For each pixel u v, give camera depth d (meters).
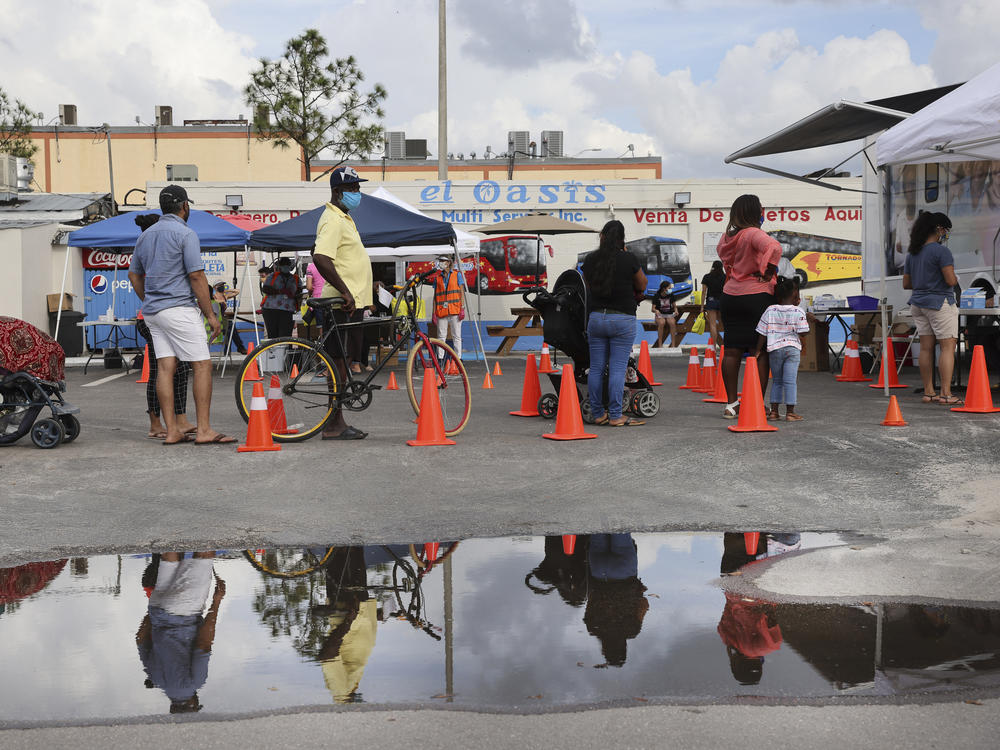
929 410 9.58
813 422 8.85
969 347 11.68
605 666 3.29
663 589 4.19
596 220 23.84
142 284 8.11
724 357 9.40
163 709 2.99
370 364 17.78
